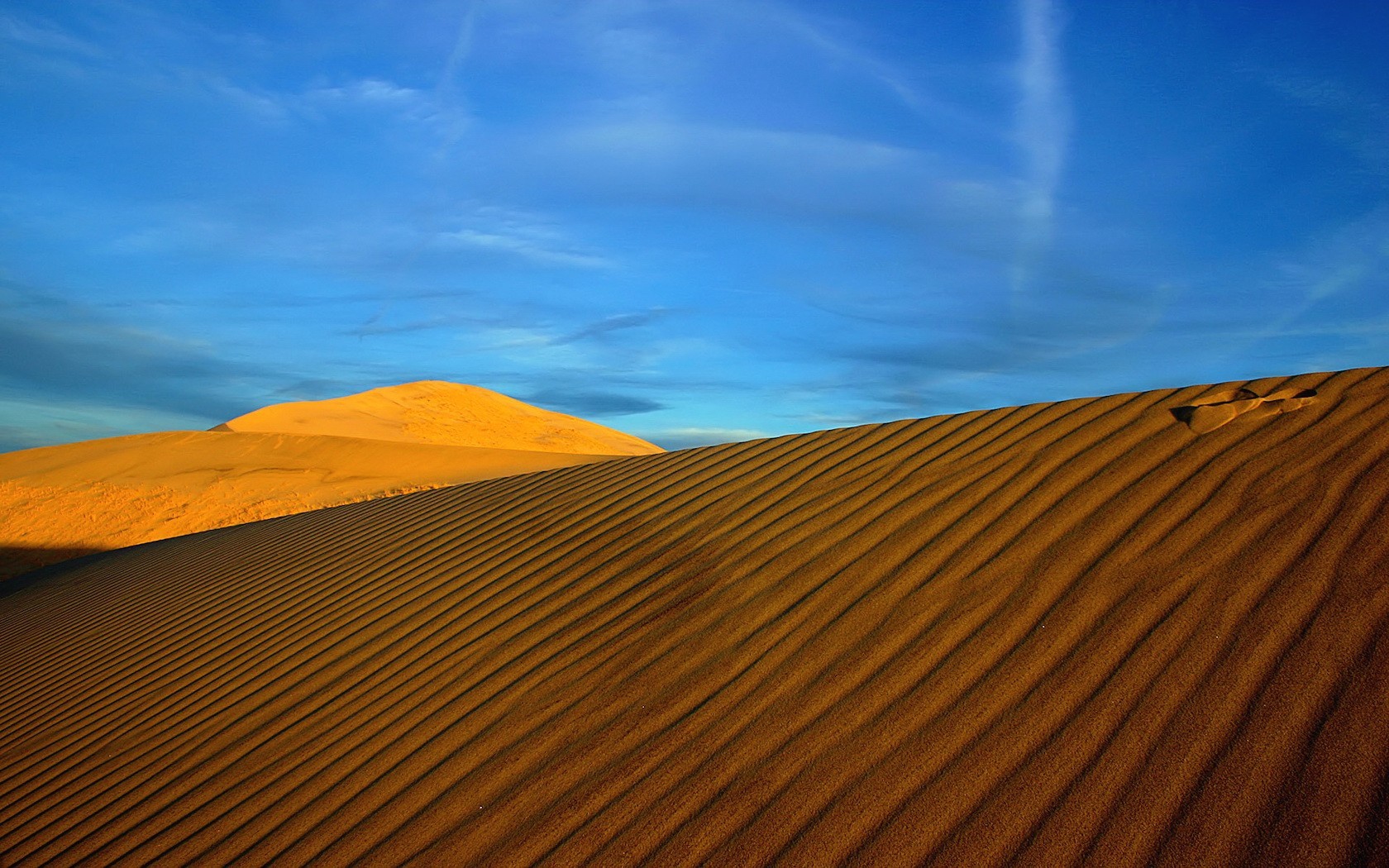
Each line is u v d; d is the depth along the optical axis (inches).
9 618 456.4
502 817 143.1
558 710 172.4
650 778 142.9
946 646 156.7
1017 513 198.1
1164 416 225.1
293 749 187.3
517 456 1333.7
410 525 371.2
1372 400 197.9
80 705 257.0
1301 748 112.8
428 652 220.2
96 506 1058.1
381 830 148.0
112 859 160.6
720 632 185.9
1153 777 115.1
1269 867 98.5
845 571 196.1
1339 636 130.0
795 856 117.5
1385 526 150.9
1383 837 97.5
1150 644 140.9
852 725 142.6
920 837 115.1
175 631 311.1
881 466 257.1
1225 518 168.7
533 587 245.3
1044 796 116.8
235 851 153.1
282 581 335.9
